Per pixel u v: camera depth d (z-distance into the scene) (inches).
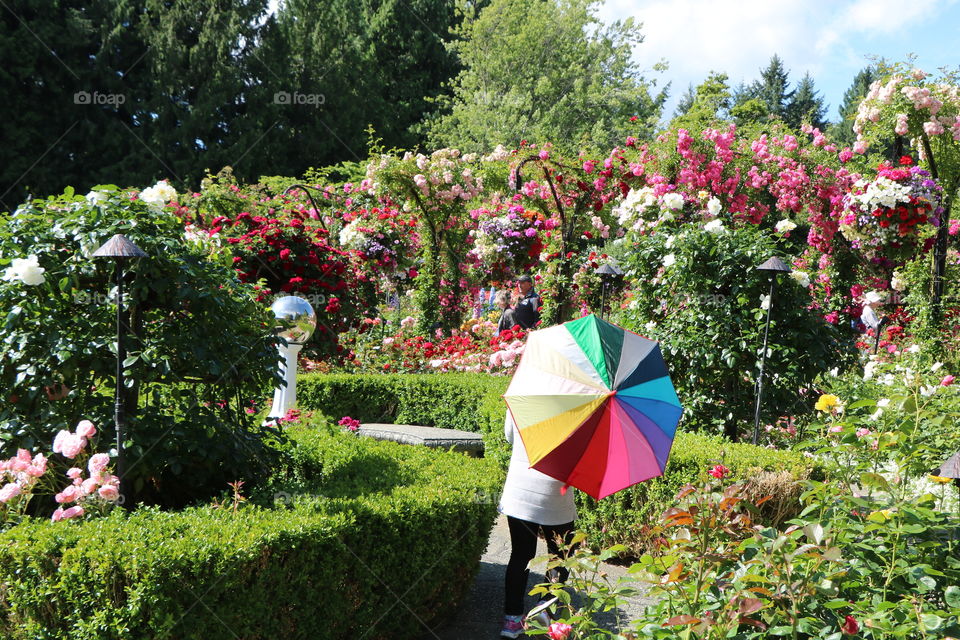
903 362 291.4
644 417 114.2
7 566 100.7
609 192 488.4
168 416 138.0
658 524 98.2
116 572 96.4
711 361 230.7
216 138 1108.5
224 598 102.2
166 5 1111.6
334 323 391.2
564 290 457.4
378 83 1251.2
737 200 490.3
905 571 95.0
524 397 118.4
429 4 1336.1
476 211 505.4
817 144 502.0
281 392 239.5
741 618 87.8
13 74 974.4
